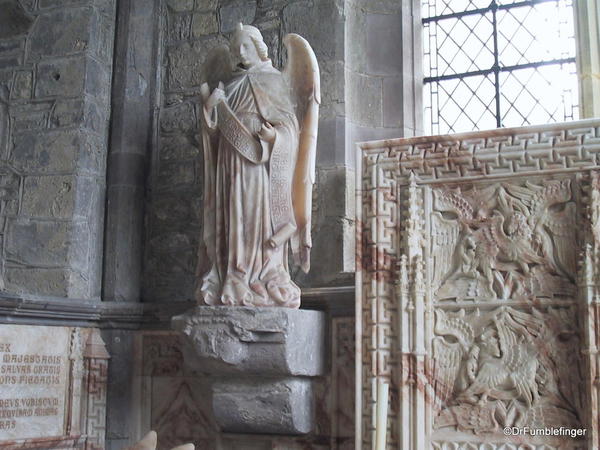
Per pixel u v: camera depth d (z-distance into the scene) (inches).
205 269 174.4
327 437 173.3
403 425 157.3
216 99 173.6
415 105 211.6
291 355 160.7
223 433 179.6
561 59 201.2
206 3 219.8
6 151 215.9
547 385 151.0
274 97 173.3
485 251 160.2
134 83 217.9
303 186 170.9
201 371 169.9
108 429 197.3
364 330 165.9
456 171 164.1
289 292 166.1
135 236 211.2
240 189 168.4
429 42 219.0
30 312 178.2
